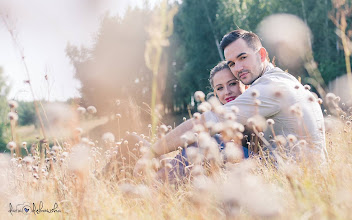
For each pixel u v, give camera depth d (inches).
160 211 61.1
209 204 54.2
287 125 91.0
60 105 63.4
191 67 999.0
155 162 85.4
